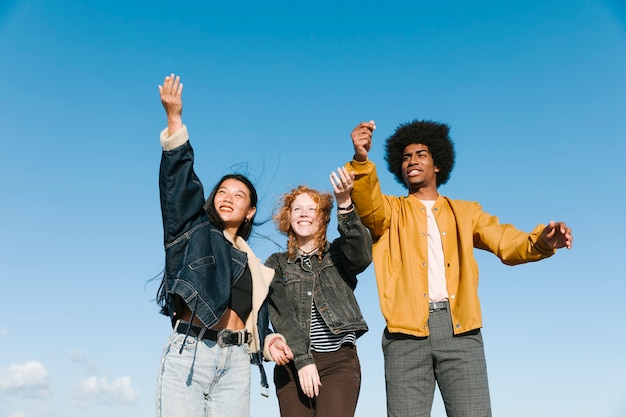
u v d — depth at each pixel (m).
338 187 4.22
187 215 3.60
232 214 4.05
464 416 4.16
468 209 4.73
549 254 4.34
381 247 4.64
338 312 4.23
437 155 5.19
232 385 3.54
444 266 4.49
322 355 4.18
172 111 3.54
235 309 3.79
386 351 4.38
